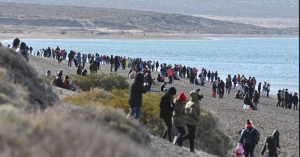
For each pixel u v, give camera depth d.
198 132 64.00
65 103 45.44
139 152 27.31
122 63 191.38
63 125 26.81
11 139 24.17
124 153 25.94
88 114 35.12
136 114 47.03
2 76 40.06
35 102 40.06
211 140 64.94
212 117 67.12
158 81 159.00
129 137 33.22
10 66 43.91
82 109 35.81
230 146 70.44
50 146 24.12
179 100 46.84
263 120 101.31
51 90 46.97
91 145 24.94
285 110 131.88
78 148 24.38
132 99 46.88
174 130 60.16
